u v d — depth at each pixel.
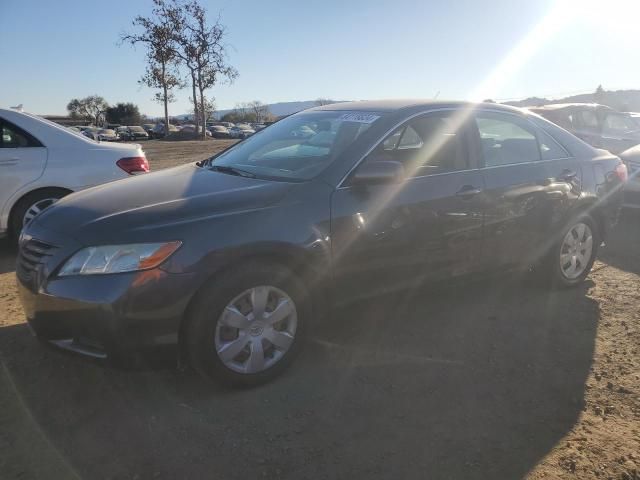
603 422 2.87
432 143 3.86
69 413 2.90
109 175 6.08
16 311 4.21
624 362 3.50
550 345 3.74
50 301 2.84
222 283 2.91
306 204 3.20
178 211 2.99
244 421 2.85
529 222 4.28
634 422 2.87
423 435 2.75
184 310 2.86
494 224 4.05
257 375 3.12
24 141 5.74
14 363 3.40
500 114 4.34
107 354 2.81
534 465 2.54
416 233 3.62
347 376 3.30
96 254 2.80
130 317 2.74
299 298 3.21
